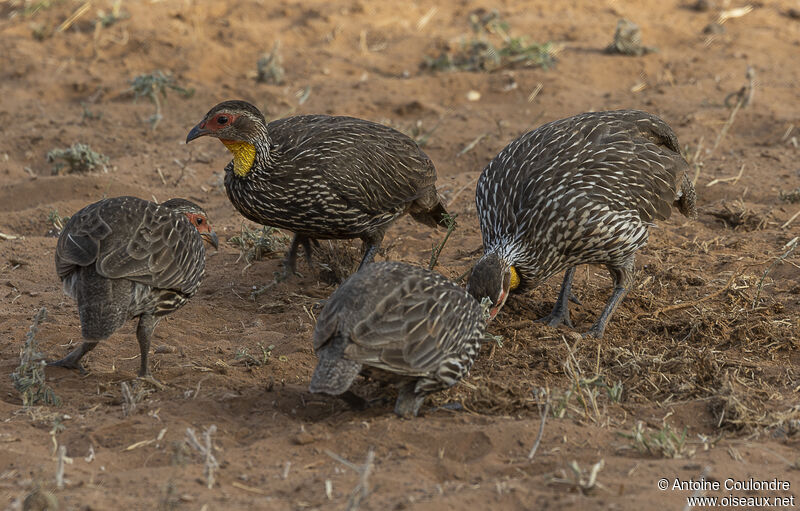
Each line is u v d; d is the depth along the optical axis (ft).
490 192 71.77
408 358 51.60
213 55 138.10
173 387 59.72
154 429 52.85
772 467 47.70
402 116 123.13
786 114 118.73
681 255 83.20
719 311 71.82
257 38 145.48
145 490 44.70
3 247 86.17
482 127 118.93
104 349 66.03
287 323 71.36
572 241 67.62
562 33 149.89
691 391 59.11
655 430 53.72
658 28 152.25
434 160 111.24
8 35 143.33
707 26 152.25
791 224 89.71
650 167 70.64
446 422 53.83
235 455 49.52
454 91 130.72
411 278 54.24
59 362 62.28
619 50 141.28
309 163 73.77
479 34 145.18
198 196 101.24
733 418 55.06
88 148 106.63
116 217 58.75
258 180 74.08
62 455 45.47
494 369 62.75
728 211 91.45
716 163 106.42
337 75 136.05
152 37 140.97
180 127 119.65
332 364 50.19
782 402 57.36
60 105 125.90
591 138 71.36
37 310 73.10
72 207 96.17
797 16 158.61
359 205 75.41
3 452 48.42
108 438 51.85
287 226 76.38
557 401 55.52
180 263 59.52
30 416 54.80
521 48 137.80
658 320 71.00
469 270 76.33
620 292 70.90
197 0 157.79
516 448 50.47
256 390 59.06
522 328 69.82
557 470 47.32
